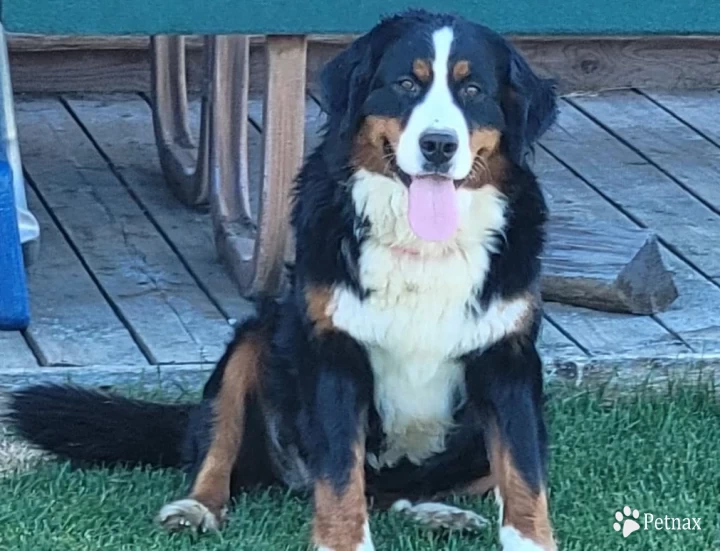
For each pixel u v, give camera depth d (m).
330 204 2.14
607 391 2.56
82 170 3.42
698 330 2.70
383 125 2.10
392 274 2.10
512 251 2.13
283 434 2.25
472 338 2.12
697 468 2.36
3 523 2.16
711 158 3.63
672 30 2.55
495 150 2.14
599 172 3.48
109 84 3.93
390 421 2.20
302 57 2.58
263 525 2.19
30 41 3.82
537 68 4.03
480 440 2.25
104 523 2.18
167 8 2.38
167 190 3.32
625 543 2.15
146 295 2.77
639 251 2.74
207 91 3.04
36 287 2.78
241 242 2.86
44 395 2.33
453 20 2.14
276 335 2.22
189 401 2.46
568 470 2.34
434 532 2.19
